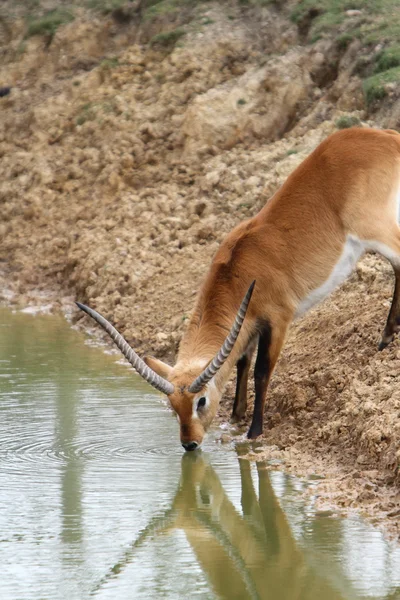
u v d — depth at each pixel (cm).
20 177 2503
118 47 2819
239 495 1048
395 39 2239
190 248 1994
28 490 1061
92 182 2403
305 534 928
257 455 1153
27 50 2877
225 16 2628
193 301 1778
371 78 2131
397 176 1177
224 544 936
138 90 2556
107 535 950
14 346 1733
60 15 2931
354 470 1060
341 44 2317
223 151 2294
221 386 1162
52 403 1375
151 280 1934
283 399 1273
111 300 1912
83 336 1823
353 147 1184
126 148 2398
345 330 1352
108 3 2900
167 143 2378
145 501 1034
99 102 2570
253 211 2005
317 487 1041
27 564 885
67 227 2319
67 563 889
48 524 974
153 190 2245
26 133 2647
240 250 1182
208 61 2503
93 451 1183
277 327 1188
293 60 2355
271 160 2142
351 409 1151
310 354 1359
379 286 1464
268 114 2311
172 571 876
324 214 1180
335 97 2230
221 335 1156
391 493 1003
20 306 2094
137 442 1213
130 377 1520
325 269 1186
